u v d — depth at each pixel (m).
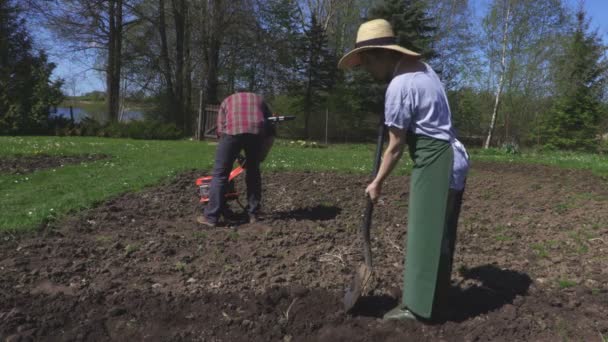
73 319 3.35
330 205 6.93
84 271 4.22
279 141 22.75
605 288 3.87
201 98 22.95
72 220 5.81
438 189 3.14
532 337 3.12
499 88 30.30
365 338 3.10
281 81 33.22
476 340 3.09
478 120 32.03
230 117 5.66
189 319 3.32
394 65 3.37
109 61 29.75
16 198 6.86
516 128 30.78
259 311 3.43
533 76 29.75
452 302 3.59
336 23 39.44
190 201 7.03
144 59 31.22
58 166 10.46
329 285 3.90
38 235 5.27
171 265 4.39
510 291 3.81
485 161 14.20
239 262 4.50
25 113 23.30
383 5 30.48
